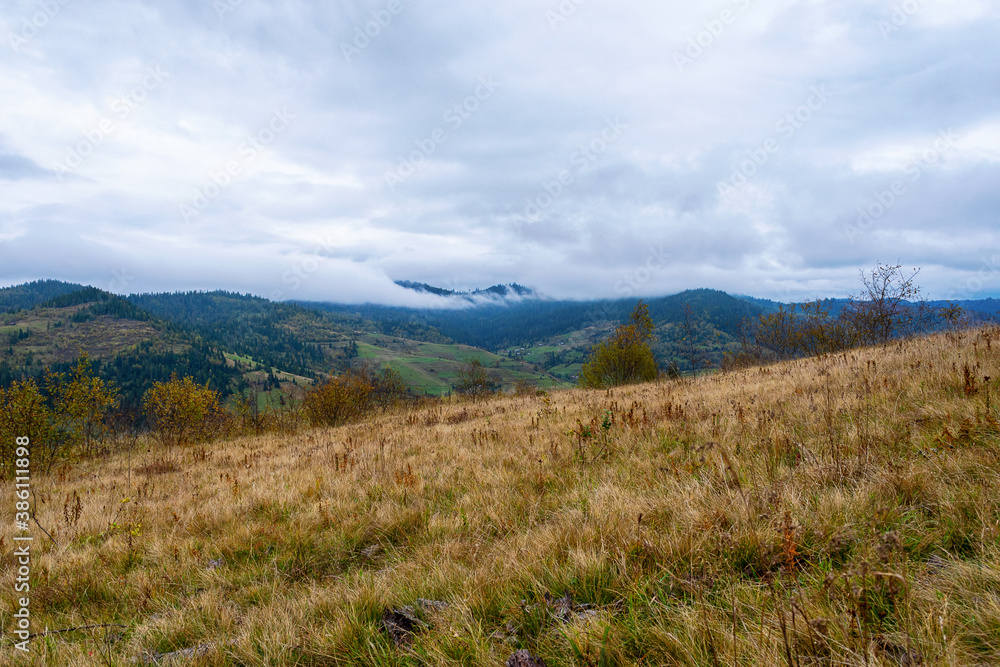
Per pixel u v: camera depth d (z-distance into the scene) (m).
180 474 10.95
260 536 5.17
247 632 3.06
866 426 4.38
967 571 2.23
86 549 5.56
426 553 4.00
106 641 3.37
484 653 2.38
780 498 3.26
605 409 10.05
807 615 2.07
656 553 2.98
